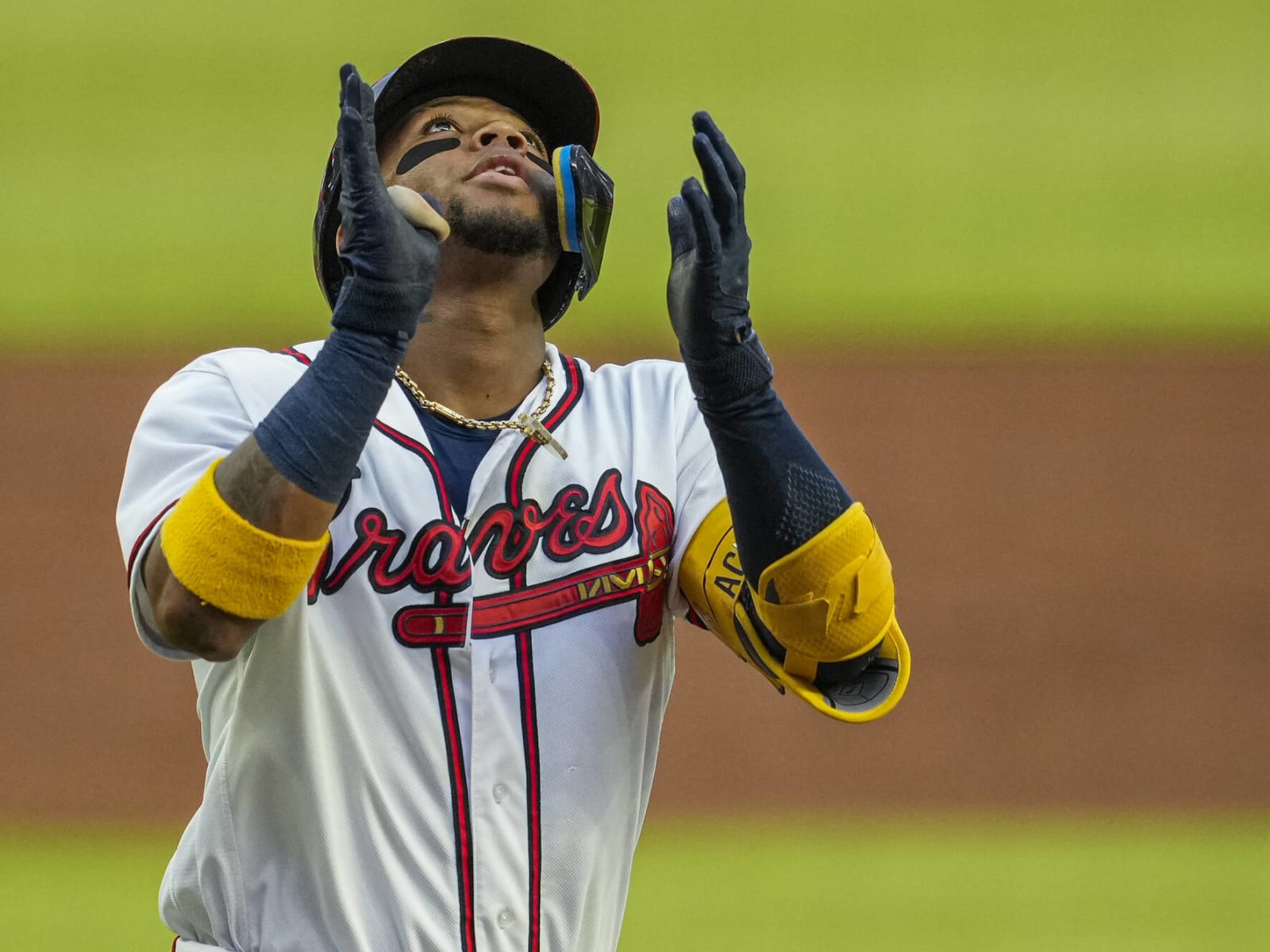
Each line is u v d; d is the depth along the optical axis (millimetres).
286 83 42719
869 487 32938
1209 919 24422
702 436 8875
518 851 7973
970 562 31609
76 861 25531
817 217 40094
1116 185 40938
